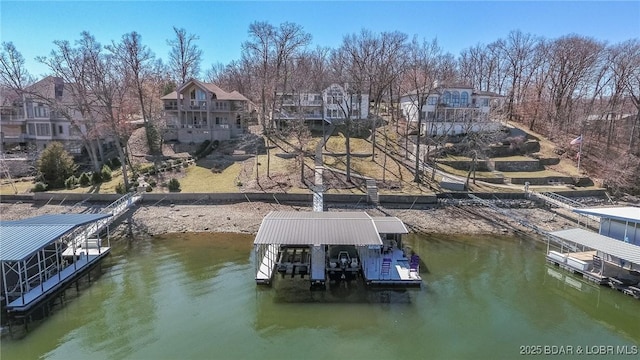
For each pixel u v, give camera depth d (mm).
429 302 25328
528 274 29891
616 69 65938
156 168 51062
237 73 95000
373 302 25125
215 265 30297
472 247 35281
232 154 56844
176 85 77812
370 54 72000
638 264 25031
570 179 52938
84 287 26781
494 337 21719
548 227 39719
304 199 43750
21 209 40656
